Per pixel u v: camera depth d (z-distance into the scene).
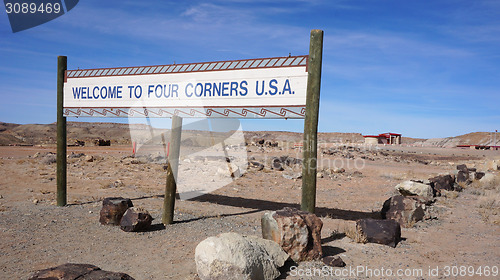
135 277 5.20
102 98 9.83
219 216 9.73
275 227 5.93
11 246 6.53
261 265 4.94
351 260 6.11
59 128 10.41
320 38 7.07
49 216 9.04
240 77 7.97
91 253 6.28
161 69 8.94
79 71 10.20
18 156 28.67
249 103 7.87
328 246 6.94
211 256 4.74
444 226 8.96
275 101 7.61
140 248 6.64
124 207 8.35
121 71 9.55
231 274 4.62
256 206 11.77
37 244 6.71
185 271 5.48
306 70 7.31
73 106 10.26
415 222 9.18
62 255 6.13
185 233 7.77
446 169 29.20
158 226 8.32
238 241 5.00
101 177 17.36
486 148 88.62
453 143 160.75
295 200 13.37
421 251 6.74
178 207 10.79
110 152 37.69
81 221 8.56
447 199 13.16
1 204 10.56
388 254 6.51
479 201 12.79
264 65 7.73
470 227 8.88
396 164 33.84
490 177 18.41
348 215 10.54
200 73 8.42
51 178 16.38
